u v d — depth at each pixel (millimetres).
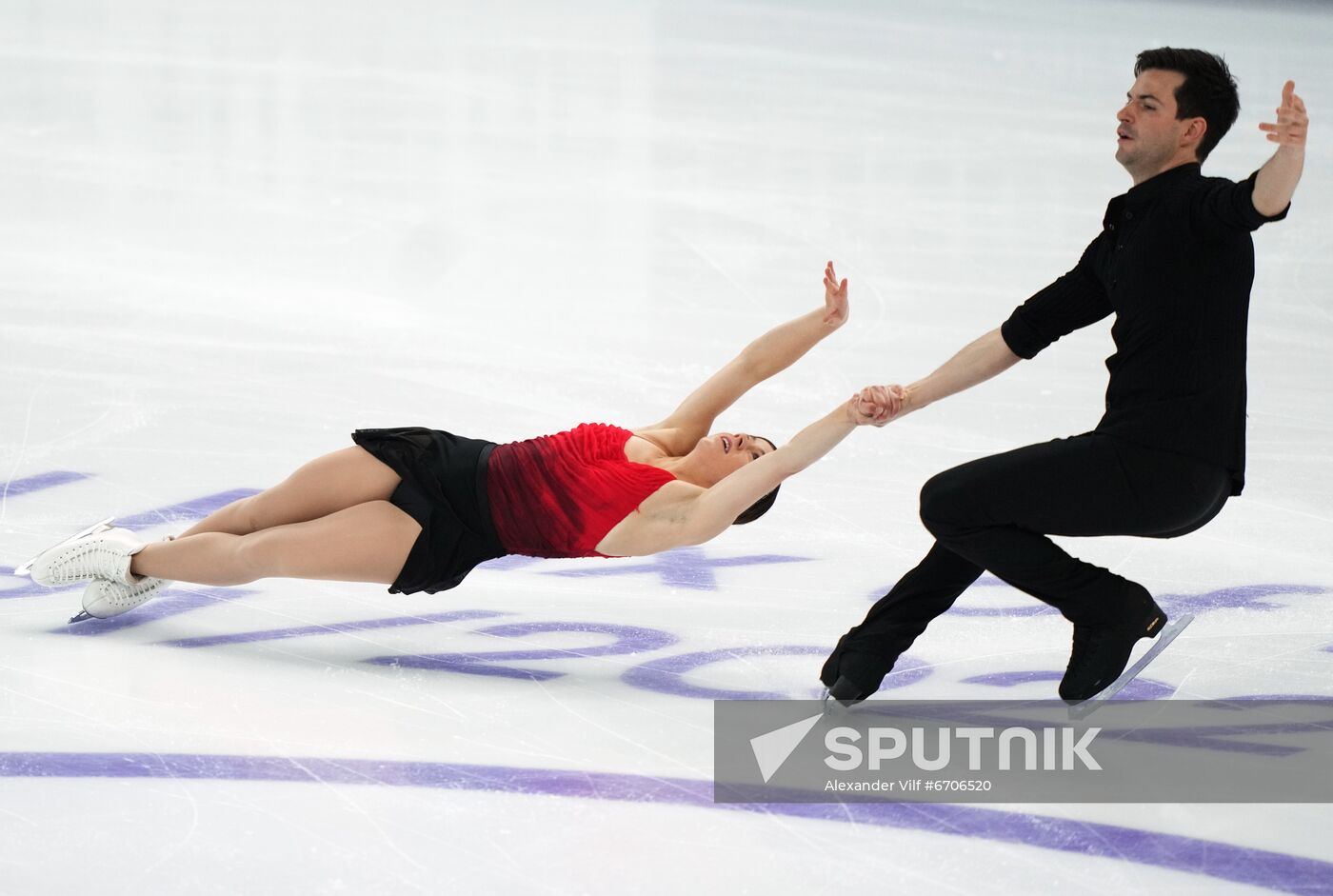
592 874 8656
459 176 32969
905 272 27188
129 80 41219
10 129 34250
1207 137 10656
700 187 33219
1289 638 13039
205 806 9336
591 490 11742
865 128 41000
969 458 18125
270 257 26062
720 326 23734
